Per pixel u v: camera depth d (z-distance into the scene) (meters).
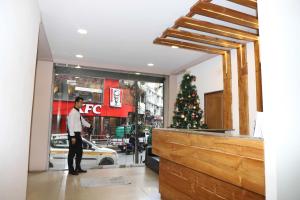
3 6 1.88
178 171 3.00
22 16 2.33
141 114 6.75
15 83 2.21
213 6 2.70
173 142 3.03
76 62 5.92
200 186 2.51
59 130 5.88
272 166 1.36
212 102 5.30
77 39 4.37
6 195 2.07
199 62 5.77
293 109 1.41
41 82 5.65
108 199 3.48
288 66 1.42
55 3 3.06
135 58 5.55
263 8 1.47
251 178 1.75
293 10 1.49
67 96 6.08
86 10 3.25
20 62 2.32
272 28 1.40
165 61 5.73
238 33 3.49
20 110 2.38
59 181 4.47
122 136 6.55
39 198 3.49
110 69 6.30
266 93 1.42
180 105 5.77
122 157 6.49
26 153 2.63
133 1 3.00
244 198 1.90
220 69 5.09
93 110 6.35
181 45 3.96
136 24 3.69
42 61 5.71
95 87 6.39
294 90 1.43
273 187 1.34
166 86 6.99
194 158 2.53
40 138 5.51
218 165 2.14
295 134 1.40
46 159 5.52
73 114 5.06
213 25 3.20
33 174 5.05
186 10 3.21
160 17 3.44
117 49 4.92
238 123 4.40
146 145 6.50
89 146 5.97
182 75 6.64
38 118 5.54
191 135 2.61
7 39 1.98
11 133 2.16
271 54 1.39
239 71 4.28
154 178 4.79
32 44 2.74
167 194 3.27
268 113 1.40
